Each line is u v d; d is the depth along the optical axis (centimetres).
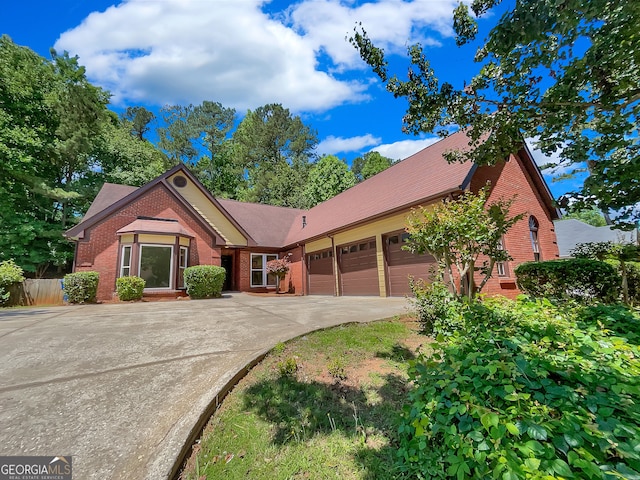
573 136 379
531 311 353
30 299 1036
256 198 3086
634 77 320
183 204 1349
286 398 300
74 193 1716
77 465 199
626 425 145
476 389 188
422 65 397
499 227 480
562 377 189
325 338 471
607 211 366
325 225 1441
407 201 957
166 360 380
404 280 1002
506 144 409
